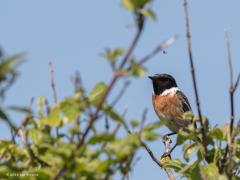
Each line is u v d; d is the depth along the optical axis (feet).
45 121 23.91
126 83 20.04
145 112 21.85
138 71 19.76
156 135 21.40
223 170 29.99
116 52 20.04
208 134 30.94
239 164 28.63
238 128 30.22
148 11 19.84
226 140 30.86
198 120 31.50
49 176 22.49
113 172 21.74
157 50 20.10
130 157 21.72
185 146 31.01
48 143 24.47
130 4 19.97
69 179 21.75
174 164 32.19
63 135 25.08
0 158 25.79
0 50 18.99
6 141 25.68
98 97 22.16
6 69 18.76
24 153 25.04
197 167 30.09
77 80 21.90
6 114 21.54
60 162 21.48
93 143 22.06
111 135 21.80
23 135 25.21
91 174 21.59
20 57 18.99
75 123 22.36
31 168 23.77
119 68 19.99
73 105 21.84
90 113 21.24
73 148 21.20
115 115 22.04
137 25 20.03
